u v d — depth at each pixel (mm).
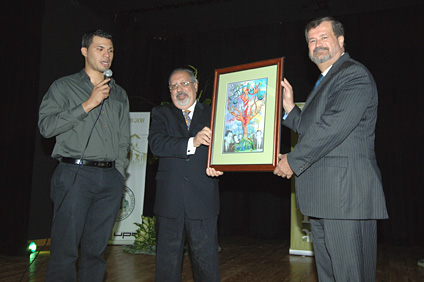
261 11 6281
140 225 4820
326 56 1998
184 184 2234
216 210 2273
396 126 5840
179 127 2371
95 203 2232
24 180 4516
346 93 1777
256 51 6676
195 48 7082
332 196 1768
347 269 1754
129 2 5875
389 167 5820
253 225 6508
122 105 2428
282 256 4652
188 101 2383
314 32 2029
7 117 4703
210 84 6883
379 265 4125
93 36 2262
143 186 5277
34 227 4809
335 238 1778
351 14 6168
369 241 1833
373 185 1780
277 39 6555
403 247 5480
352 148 1805
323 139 1750
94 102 2057
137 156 5367
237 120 2127
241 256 4648
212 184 2295
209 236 2223
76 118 2043
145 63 6941
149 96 6965
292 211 4832
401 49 5906
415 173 5684
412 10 5906
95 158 2166
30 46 4688
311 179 1854
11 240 4430
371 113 1872
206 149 2318
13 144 4633
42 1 4836
